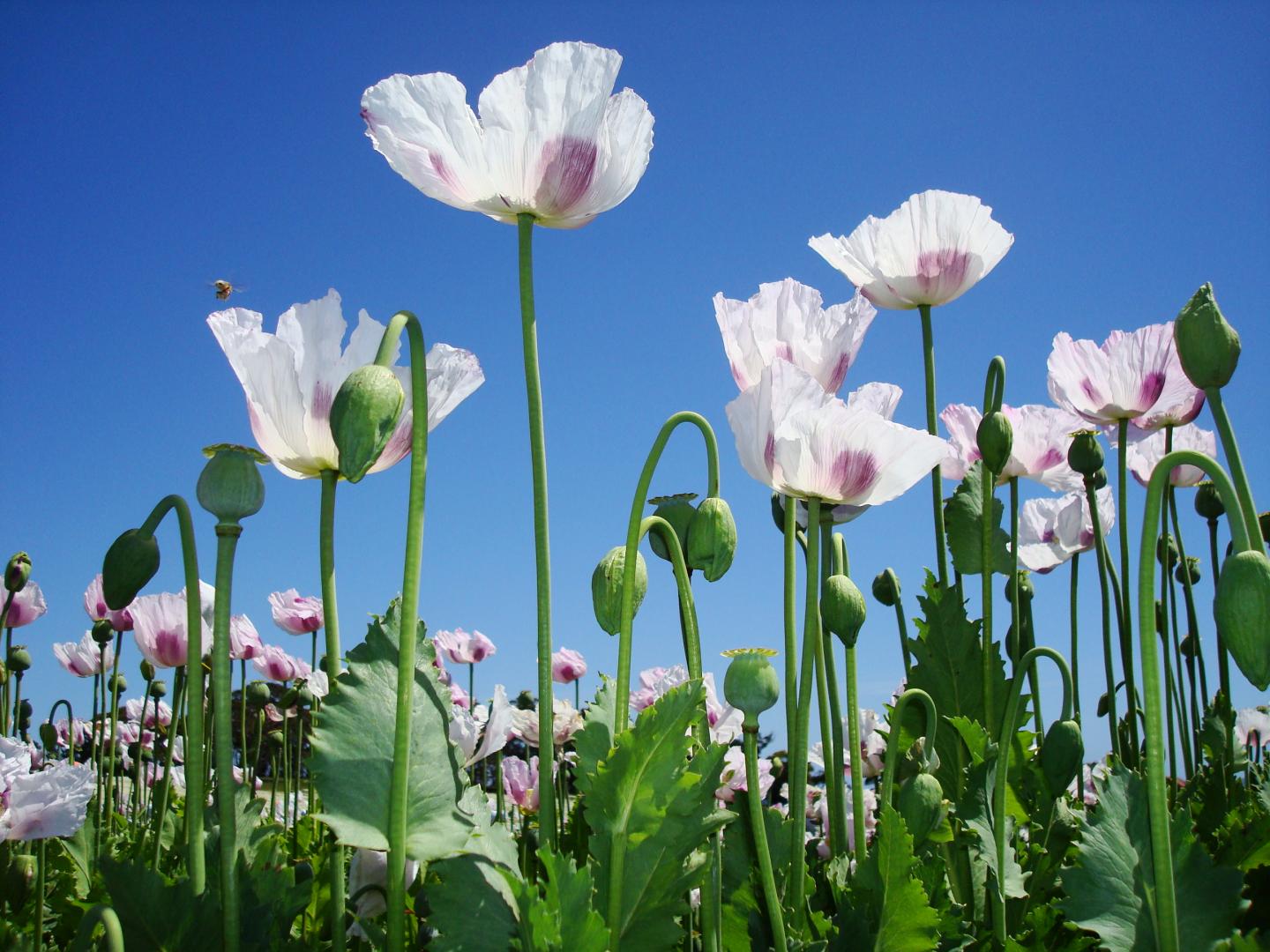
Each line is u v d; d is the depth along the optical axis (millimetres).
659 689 888
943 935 625
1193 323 557
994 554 845
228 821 521
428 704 550
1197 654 944
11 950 642
